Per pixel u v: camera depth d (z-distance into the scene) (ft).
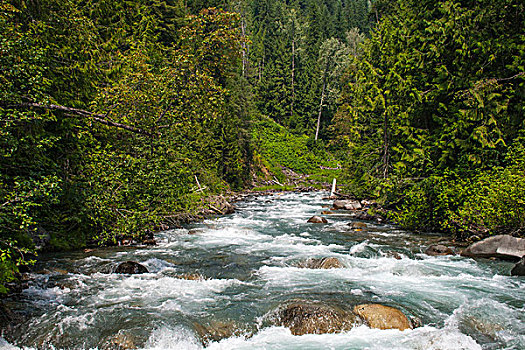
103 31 48.70
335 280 26.14
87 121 29.22
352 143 80.18
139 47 42.39
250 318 19.47
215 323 18.84
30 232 30.40
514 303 21.63
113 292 23.30
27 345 16.58
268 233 46.44
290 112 223.71
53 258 30.60
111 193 32.48
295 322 18.65
